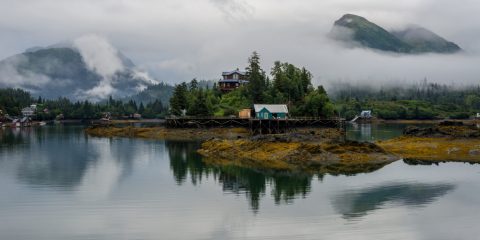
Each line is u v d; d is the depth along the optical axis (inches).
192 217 1743.4
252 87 6594.5
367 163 3026.6
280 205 1913.1
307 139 3572.8
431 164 2987.2
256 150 3435.0
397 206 1893.5
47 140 5241.1
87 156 3540.8
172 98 6889.8
